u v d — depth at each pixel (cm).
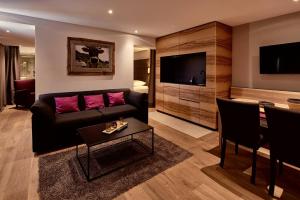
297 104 232
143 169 228
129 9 302
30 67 822
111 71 441
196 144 305
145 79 656
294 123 154
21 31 423
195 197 180
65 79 385
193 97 420
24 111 535
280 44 322
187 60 461
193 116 422
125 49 465
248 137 203
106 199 175
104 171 222
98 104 382
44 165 234
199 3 275
